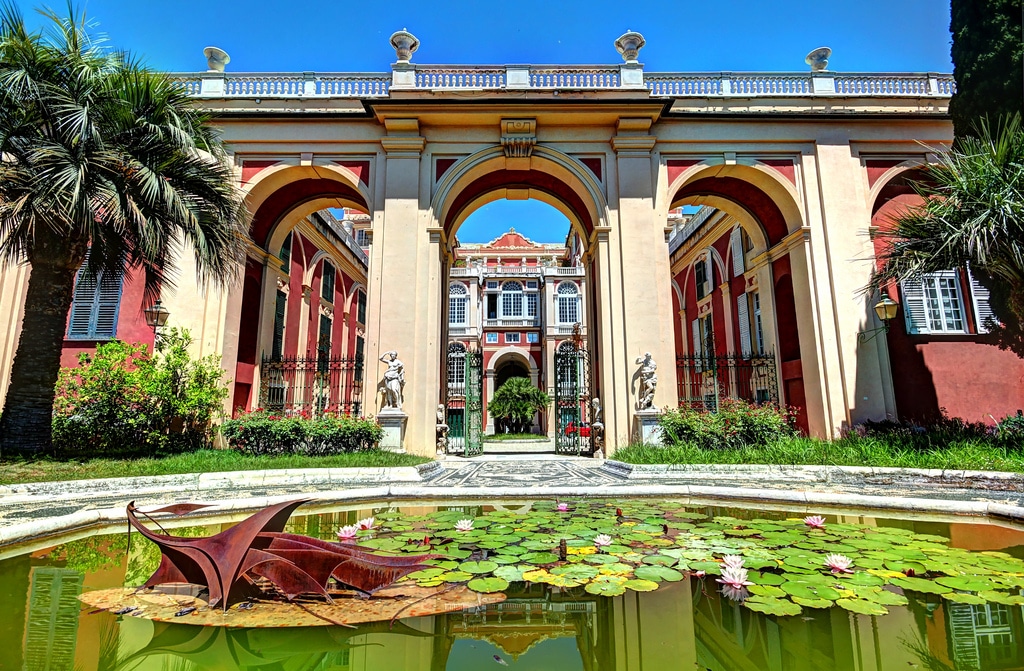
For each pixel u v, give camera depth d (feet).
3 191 22.53
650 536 11.44
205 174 27.45
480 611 7.38
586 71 38.47
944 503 14.92
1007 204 23.97
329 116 37.37
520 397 91.56
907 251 28.27
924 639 6.21
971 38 31.04
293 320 50.16
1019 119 27.66
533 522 13.19
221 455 27.78
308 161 37.50
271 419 30.81
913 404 35.12
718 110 38.29
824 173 37.24
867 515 14.83
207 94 37.70
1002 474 20.92
